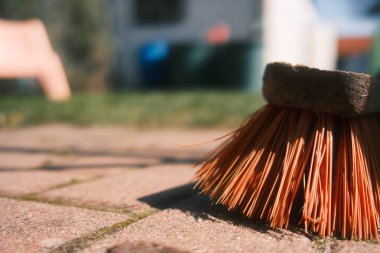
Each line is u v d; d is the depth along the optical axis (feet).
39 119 4.33
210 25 8.50
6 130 3.82
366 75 1.38
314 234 1.37
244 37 8.15
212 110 4.59
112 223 1.45
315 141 1.43
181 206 1.57
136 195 1.71
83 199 1.67
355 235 1.35
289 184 1.40
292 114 1.48
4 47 5.34
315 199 1.38
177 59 8.13
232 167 1.50
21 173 2.09
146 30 9.19
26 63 5.52
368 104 1.39
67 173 2.09
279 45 8.25
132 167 2.23
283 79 1.44
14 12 6.73
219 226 1.42
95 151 2.71
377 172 1.43
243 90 7.71
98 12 8.28
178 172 2.08
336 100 1.39
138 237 1.35
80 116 4.40
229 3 8.21
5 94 6.79
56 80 5.91
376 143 1.47
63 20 7.82
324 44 9.98
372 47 7.90
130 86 9.53
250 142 1.51
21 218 1.49
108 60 8.57
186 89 8.12
